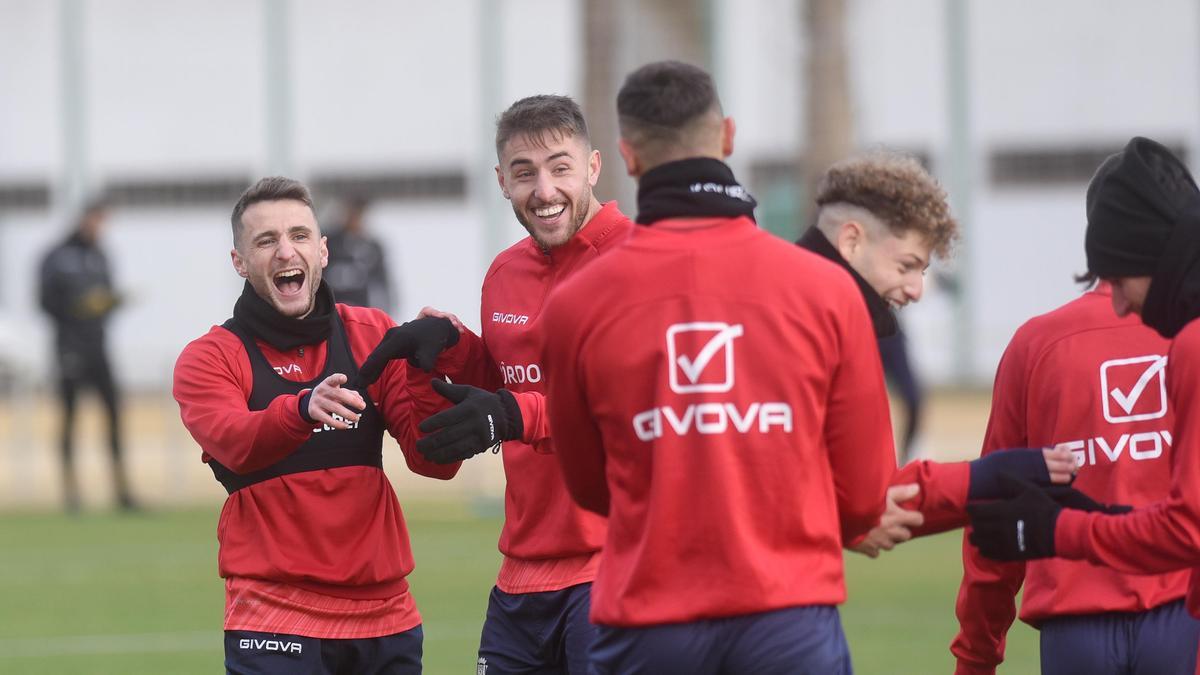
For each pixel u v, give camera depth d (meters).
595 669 16.00
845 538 16.55
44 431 72.88
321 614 20.39
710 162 15.78
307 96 127.50
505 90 124.69
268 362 20.75
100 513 62.16
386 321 21.72
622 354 15.55
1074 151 113.75
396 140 126.38
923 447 64.81
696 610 15.20
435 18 125.62
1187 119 112.06
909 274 17.36
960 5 114.62
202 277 129.50
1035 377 18.72
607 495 16.56
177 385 20.69
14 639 36.47
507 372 21.55
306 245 20.58
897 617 37.88
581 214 21.05
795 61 115.69
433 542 52.50
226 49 128.50
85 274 60.78
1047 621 18.62
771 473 15.32
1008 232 114.56
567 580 21.31
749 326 15.39
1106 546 15.93
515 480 21.62
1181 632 17.66
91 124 130.12
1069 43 113.44
